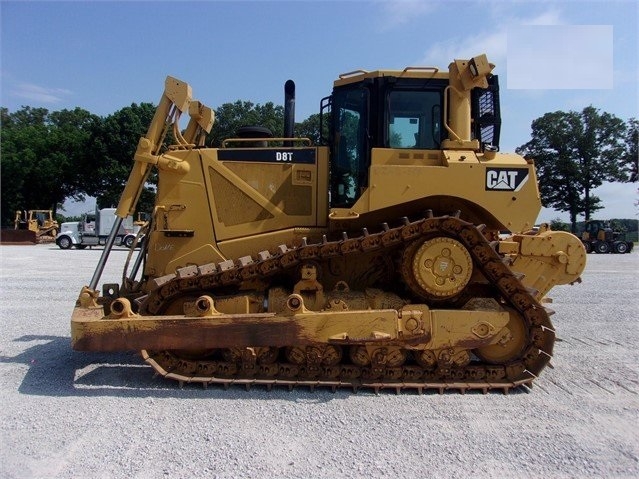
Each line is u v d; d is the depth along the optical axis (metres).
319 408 4.34
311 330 4.76
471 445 3.65
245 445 3.61
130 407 4.31
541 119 48.66
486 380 4.91
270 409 4.30
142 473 3.20
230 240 5.73
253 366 4.89
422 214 5.34
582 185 48.00
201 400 4.50
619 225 32.69
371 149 5.34
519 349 5.04
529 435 3.84
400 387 4.75
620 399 4.63
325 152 5.73
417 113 5.45
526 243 5.62
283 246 5.25
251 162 5.77
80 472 3.20
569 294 11.30
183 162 5.75
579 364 5.76
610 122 47.03
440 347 4.83
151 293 5.06
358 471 3.25
